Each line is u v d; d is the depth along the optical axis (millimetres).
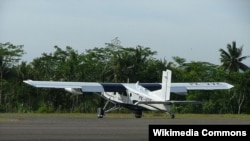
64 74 138000
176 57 154000
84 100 128500
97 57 144000
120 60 136500
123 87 75562
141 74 137125
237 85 132625
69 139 36344
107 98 77375
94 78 138250
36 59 140875
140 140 36094
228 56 161875
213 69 145750
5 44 141375
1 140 35438
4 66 138000
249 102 133375
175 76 141375
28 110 125062
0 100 129125
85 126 48969
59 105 129375
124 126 49312
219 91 133000
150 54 141000
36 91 130750
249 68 161625
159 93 71188
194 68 148875
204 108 130375
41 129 44625
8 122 55000
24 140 35562
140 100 73312
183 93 79375
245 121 61812
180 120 63688
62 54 143250
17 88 131250
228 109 132000
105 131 43094
